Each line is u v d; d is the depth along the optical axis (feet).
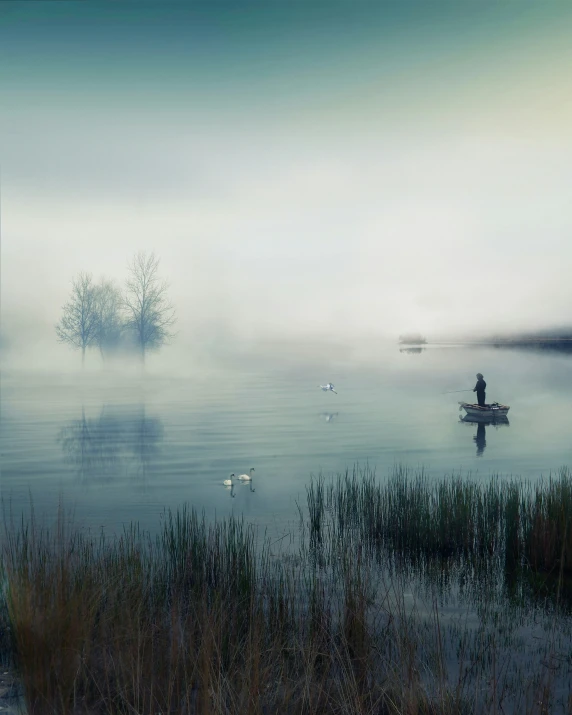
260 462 57.72
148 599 21.80
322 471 53.52
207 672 15.84
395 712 16.61
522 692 18.21
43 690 16.34
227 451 63.52
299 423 83.30
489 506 34.12
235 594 23.31
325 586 25.34
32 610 18.16
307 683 16.55
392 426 81.51
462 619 23.45
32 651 17.12
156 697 16.49
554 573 28.58
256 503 42.27
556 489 33.37
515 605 25.00
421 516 32.71
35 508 40.65
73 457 60.18
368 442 68.95
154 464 56.65
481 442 68.80
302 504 41.81
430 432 75.97
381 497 38.91
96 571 22.52
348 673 18.34
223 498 43.91
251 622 19.20
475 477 50.03
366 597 22.44
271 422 84.53
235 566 24.90
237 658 18.76
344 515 37.73
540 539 29.71
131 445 66.90
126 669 17.07
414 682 17.21
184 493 45.52
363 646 19.43
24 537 25.54
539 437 72.54
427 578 27.94
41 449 64.64
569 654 20.77
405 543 31.86
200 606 20.59
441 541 31.42
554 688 18.52
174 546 27.53
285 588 24.48
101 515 38.88
